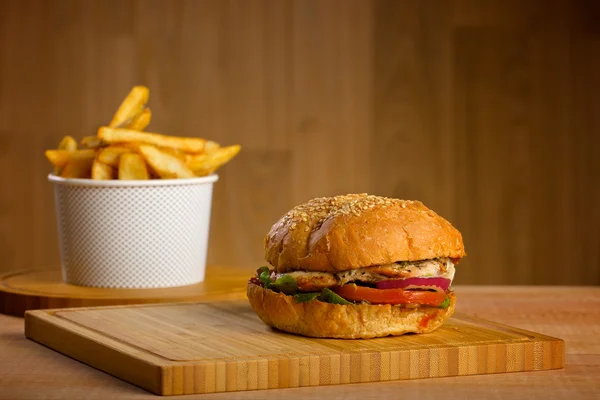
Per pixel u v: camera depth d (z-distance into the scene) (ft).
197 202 8.13
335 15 13.00
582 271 13.14
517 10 12.98
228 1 12.91
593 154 13.03
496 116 13.05
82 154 8.23
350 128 13.07
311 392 5.11
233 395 5.04
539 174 13.08
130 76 12.94
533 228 13.14
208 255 13.19
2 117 12.96
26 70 12.92
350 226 5.83
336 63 13.01
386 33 13.01
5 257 13.12
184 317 6.49
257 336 5.87
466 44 13.02
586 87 12.99
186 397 5.00
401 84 13.05
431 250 5.86
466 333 5.95
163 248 7.97
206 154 8.43
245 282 8.27
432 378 5.46
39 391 5.12
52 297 7.38
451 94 13.05
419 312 5.86
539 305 7.56
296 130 13.05
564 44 12.99
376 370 5.37
